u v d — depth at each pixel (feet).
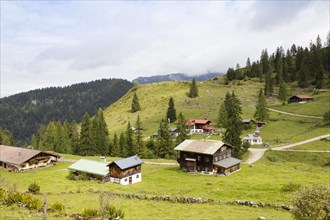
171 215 125.80
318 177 232.53
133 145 439.22
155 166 324.39
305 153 362.33
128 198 166.81
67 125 589.32
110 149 479.00
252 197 166.61
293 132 467.93
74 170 269.85
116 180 245.04
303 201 90.02
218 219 119.55
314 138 420.36
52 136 537.65
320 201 87.51
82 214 106.83
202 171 282.15
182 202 154.71
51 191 189.57
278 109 609.01
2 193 133.49
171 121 611.47
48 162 328.49
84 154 469.98
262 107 527.81
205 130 526.16
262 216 123.75
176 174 277.64
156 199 161.48
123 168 239.50
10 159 307.99
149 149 469.57
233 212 132.26
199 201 153.38
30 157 305.94
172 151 425.69
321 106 574.97
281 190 179.63
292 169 278.05
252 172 269.85
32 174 273.95
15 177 259.39
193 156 288.92
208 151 278.67
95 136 476.13
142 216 122.83
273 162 330.54
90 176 258.57
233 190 189.26
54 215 107.65
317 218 86.84
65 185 216.33
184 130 436.76
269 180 223.10
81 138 476.54
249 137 434.30
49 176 258.37
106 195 172.14
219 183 219.41
